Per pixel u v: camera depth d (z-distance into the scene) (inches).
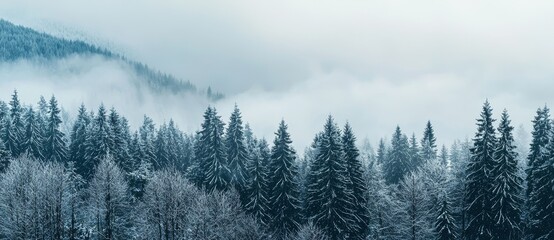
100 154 2691.9
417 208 2023.9
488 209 1873.8
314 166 2208.4
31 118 2942.9
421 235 2044.8
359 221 2095.2
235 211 2012.8
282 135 2214.6
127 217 2183.8
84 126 3068.4
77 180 2511.1
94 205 2069.4
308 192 2306.8
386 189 2308.1
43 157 2910.9
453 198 2050.9
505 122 1867.6
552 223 1813.5
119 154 2719.0
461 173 2249.0
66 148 3129.9
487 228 1876.2
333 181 1994.3
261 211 2182.6
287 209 2149.4
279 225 2156.7
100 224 2098.9
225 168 2442.2
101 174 2026.3
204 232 1766.7
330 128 2082.9
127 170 2650.1
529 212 2053.4
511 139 1856.5
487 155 1873.8
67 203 1995.6
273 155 2230.6
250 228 1956.2
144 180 2285.9
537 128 2242.9
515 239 2065.7
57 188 1824.6
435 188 2095.2
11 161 2217.0
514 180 1831.9
